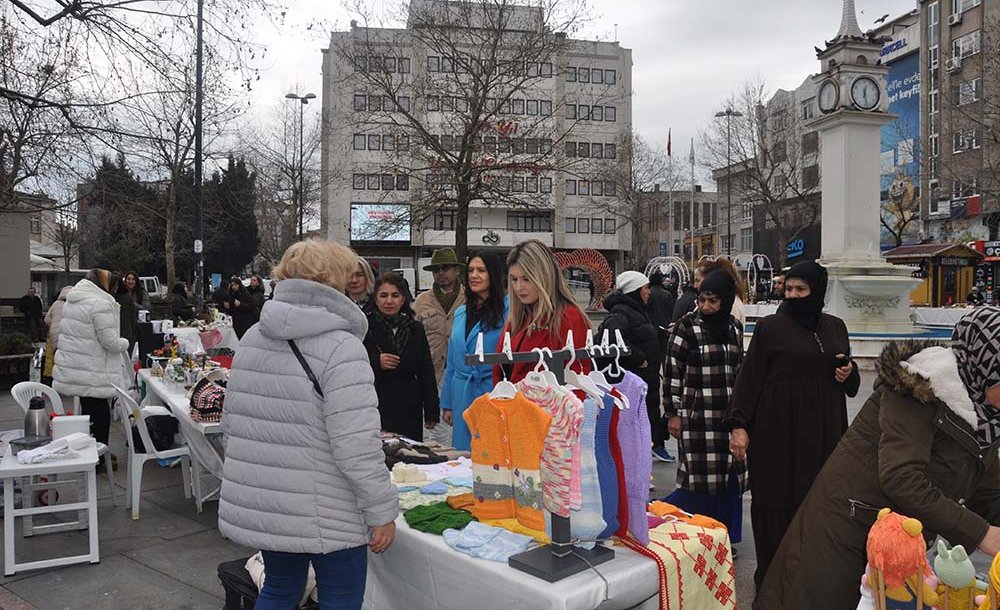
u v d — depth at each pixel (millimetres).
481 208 56938
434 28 18391
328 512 2445
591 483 2365
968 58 38812
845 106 14727
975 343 2277
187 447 5605
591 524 2361
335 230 53656
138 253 38312
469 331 4602
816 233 42188
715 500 4238
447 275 6078
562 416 2307
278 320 2461
